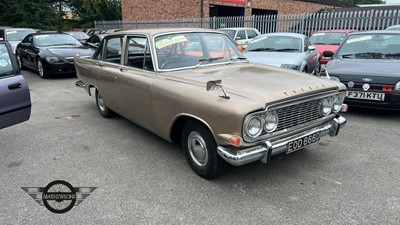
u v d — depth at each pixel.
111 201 3.22
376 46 6.51
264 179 3.60
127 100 4.64
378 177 3.61
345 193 3.29
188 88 3.49
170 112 3.71
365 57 6.33
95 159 4.20
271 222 2.85
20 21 27.62
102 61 5.47
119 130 5.34
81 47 11.20
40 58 10.27
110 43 5.25
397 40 6.43
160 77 3.96
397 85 5.25
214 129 3.16
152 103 4.01
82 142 4.82
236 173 3.75
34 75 11.25
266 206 3.09
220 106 3.05
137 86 4.24
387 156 4.16
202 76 3.77
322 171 3.77
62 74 10.65
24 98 4.23
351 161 4.03
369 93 5.47
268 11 26.03
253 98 3.06
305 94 3.31
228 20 18.59
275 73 3.99
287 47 8.57
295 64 7.39
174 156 4.26
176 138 4.02
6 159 4.24
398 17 13.98
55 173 3.82
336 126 3.78
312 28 16.33
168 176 3.71
